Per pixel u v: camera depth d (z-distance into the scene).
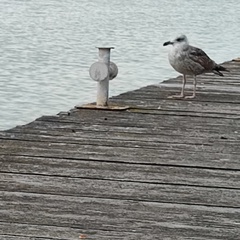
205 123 8.78
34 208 5.50
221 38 30.12
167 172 6.58
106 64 9.35
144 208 5.59
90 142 7.57
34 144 7.38
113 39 28.47
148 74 18.09
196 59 10.21
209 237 5.04
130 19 40.16
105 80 9.36
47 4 50.47
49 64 20.11
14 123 12.40
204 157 7.13
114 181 6.25
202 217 5.43
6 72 18.41
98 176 6.37
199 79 12.66
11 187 5.96
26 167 6.54
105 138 7.79
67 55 22.50
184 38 10.19
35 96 14.96
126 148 7.38
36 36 28.72
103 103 9.41
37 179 6.21
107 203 5.68
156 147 7.47
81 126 8.33
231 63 15.59
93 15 42.56
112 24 36.22
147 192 5.98
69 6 49.81
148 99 10.30
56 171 6.46
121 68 19.06
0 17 38.06
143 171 6.58
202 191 6.05
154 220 5.34
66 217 5.34
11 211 5.42
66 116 8.87
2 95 15.03
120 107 9.43
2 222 5.21
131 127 8.39
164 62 20.56
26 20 36.88
